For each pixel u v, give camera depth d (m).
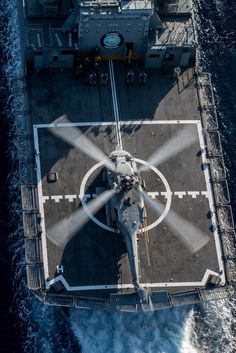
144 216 66.62
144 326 68.62
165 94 76.94
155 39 76.19
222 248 70.56
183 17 78.12
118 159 68.50
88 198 71.06
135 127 74.94
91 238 69.56
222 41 83.94
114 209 66.19
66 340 67.94
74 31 75.81
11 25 82.81
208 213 71.81
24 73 76.38
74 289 67.69
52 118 74.44
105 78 76.12
